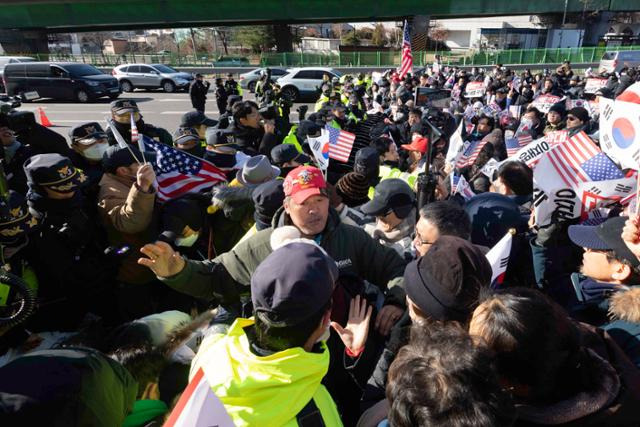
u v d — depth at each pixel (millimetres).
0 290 1922
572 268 2416
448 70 21250
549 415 1057
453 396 888
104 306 2629
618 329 1447
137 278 2721
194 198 2859
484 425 860
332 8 34438
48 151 4164
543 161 2555
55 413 869
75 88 18984
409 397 928
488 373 944
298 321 1199
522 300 1135
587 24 40656
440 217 1960
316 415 1189
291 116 15875
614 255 1709
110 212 2590
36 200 2363
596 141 4656
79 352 1067
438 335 1073
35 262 2324
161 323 1718
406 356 1030
